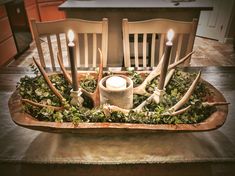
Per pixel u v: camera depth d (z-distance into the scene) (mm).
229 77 1047
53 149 692
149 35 2146
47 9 4023
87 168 651
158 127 642
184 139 728
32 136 742
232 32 3588
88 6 2018
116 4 2092
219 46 3561
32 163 650
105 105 697
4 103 886
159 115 671
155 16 2137
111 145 706
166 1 2209
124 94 707
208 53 3307
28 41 3562
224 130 758
